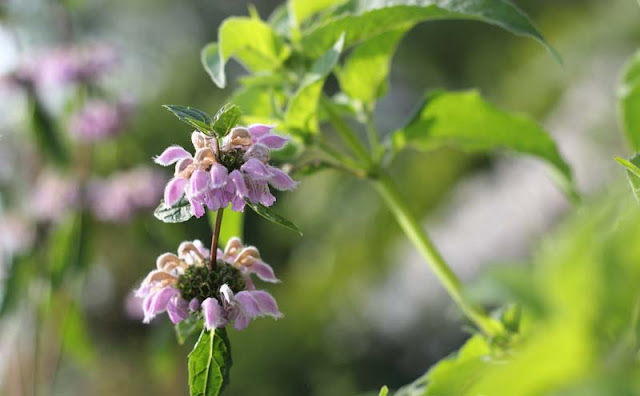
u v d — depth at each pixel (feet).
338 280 7.95
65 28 4.70
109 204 4.27
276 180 1.98
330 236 8.25
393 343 7.78
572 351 1.58
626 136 2.40
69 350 4.41
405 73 10.71
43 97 4.30
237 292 2.07
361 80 2.46
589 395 1.55
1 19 4.34
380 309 7.82
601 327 1.59
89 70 4.27
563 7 8.85
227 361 2.05
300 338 7.84
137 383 7.98
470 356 2.11
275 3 11.94
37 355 4.01
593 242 1.58
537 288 1.59
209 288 2.06
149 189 4.30
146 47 11.25
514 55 9.32
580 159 7.05
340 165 2.39
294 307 8.00
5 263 4.12
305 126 2.38
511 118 2.45
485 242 7.23
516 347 2.02
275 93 2.50
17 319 4.17
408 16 2.32
